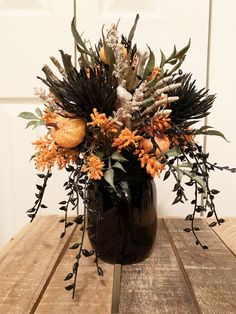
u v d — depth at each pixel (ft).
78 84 1.47
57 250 1.97
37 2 2.75
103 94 1.47
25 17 2.76
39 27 2.76
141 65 1.65
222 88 2.77
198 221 2.51
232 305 1.37
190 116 1.70
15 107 2.88
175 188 1.53
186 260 1.82
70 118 1.54
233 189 2.88
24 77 2.83
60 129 1.50
